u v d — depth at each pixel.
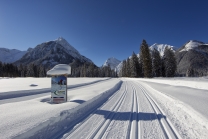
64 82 8.54
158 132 4.23
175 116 5.79
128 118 5.58
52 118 4.52
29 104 7.23
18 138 3.32
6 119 4.54
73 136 3.91
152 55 47.75
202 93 10.20
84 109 6.73
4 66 95.12
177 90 12.52
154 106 7.61
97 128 4.52
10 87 17.08
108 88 15.66
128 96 11.12
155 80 27.14
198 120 4.86
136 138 3.83
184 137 3.88
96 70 107.06
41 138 3.71
